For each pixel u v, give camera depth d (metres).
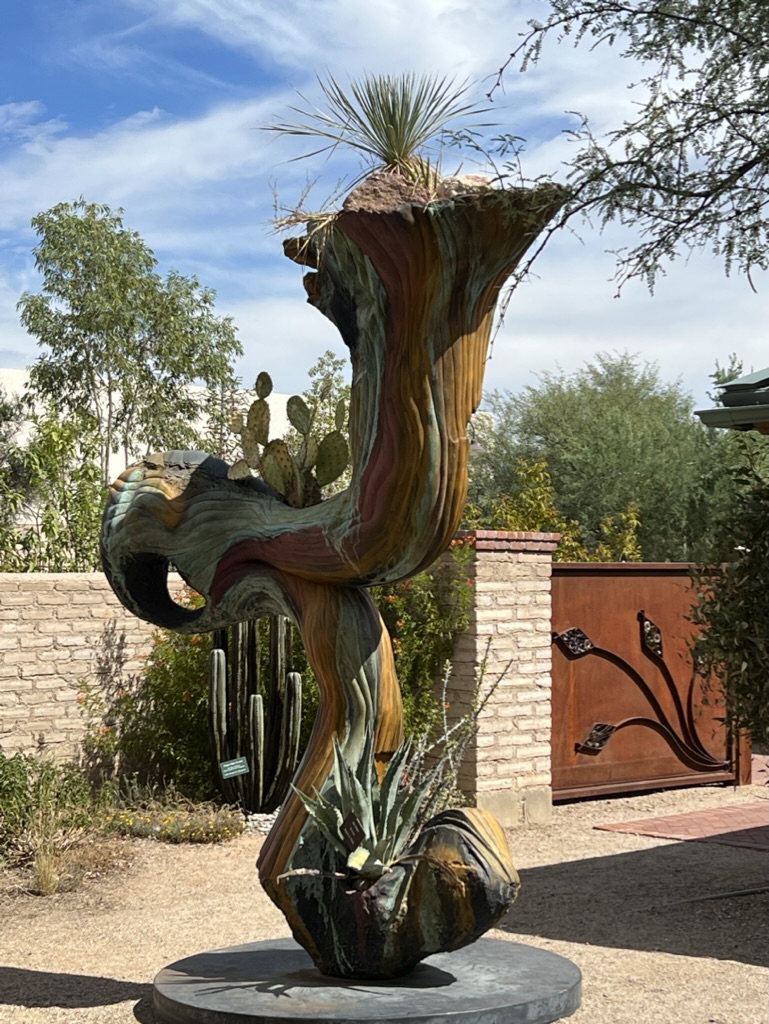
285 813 5.77
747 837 11.27
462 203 5.13
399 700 5.98
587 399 31.88
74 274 24.92
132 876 9.48
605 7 5.54
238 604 6.14
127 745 11.53
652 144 5.51
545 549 12.36
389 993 5.41
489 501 30.33
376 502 5.46
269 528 5.95
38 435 16.88
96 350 24.92
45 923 8.19
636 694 13.65
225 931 7.97
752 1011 6.19
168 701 11.66
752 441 9.46
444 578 11.98
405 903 5.48
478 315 5.40
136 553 6.21
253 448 6.06
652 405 32.16
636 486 28.95
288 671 11.36
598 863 10.21
